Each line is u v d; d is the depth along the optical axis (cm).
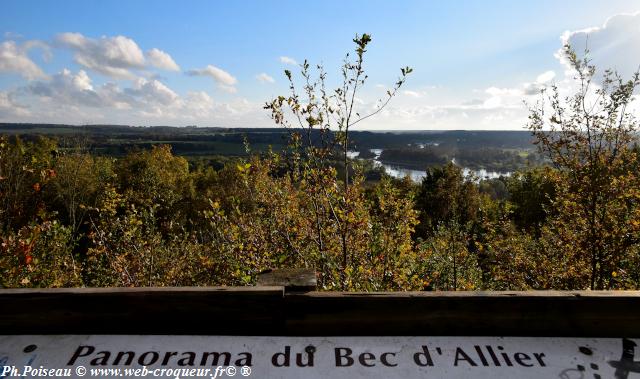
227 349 198
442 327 211
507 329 212
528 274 1016
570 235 877
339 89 599
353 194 665
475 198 3500
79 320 209
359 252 674
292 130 621
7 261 573
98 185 2047
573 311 212
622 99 772
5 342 201
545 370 188
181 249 995
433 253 1052
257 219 699
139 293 209
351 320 211
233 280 681
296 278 226
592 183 783
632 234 778
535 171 2348
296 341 205
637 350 202
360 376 181
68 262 824
